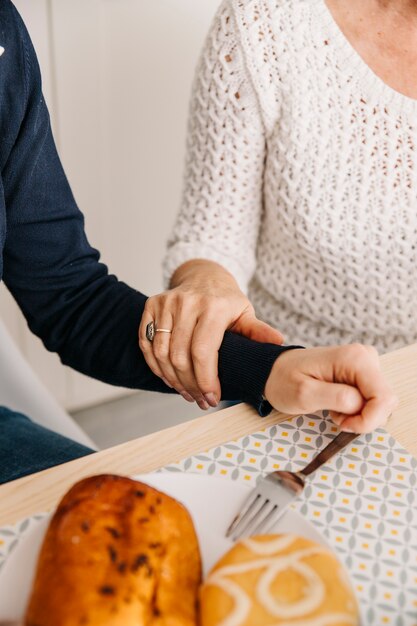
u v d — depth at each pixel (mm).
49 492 562
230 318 776
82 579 381
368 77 926
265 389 669
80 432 1052
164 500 446
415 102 918
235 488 536
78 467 585
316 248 997
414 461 603
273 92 955
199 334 744
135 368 811
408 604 488
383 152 947
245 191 1027
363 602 487
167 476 537
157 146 1521
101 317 833
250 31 934
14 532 527
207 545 494
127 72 1405
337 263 999
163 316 780
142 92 1441
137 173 1531
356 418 615
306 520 495
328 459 593
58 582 382
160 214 1613
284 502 522
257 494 529
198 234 1039
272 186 1008
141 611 381
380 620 476
